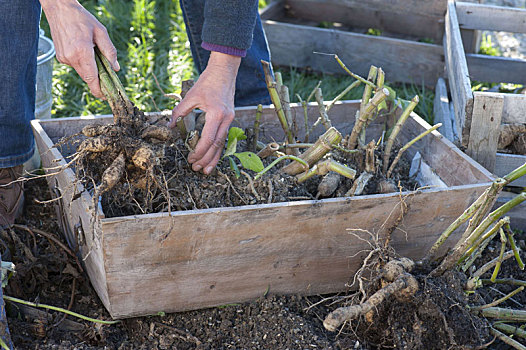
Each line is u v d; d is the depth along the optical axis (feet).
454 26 9.02
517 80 10.29
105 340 5.36
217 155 5.63
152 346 5.34
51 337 5.38
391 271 5.09
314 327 5.52
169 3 12.69
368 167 6.24
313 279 5.79
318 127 7.47
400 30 12.87
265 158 6.45
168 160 5.58
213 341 5.39
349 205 5.39
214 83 5.67
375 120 7.52
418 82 11.08
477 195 5.76
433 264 5.54
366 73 11.38
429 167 6.80
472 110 6.77
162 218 4.91
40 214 7.12
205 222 5.05
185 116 6.11
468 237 5.12
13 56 6.25
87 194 5.20
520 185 7.06
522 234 7.22
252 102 8.52
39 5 6.50
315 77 11.48
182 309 5.57
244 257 5.40
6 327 4.78
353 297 5.36
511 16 9.87
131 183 5.33
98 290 5.74
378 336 5.28
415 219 5.73
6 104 6.34
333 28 13.11
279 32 11.60
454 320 5.03
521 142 6.97
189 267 5.29
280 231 5.33
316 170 5.74
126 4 12.51
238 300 5.68
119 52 11.00
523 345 5.53
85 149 5.02
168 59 10.79
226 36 5.58
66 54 5.32
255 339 5.38
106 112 9.34
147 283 5.26
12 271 5.27
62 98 9.60
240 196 5.66
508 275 6.48
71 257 6.16
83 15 5.41
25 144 6.72
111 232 4.84
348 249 5.69
